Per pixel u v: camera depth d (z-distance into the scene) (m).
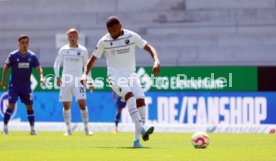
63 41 81.31
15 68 48.78
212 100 61.91
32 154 28.61
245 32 77.69
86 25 81.06
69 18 81.62
